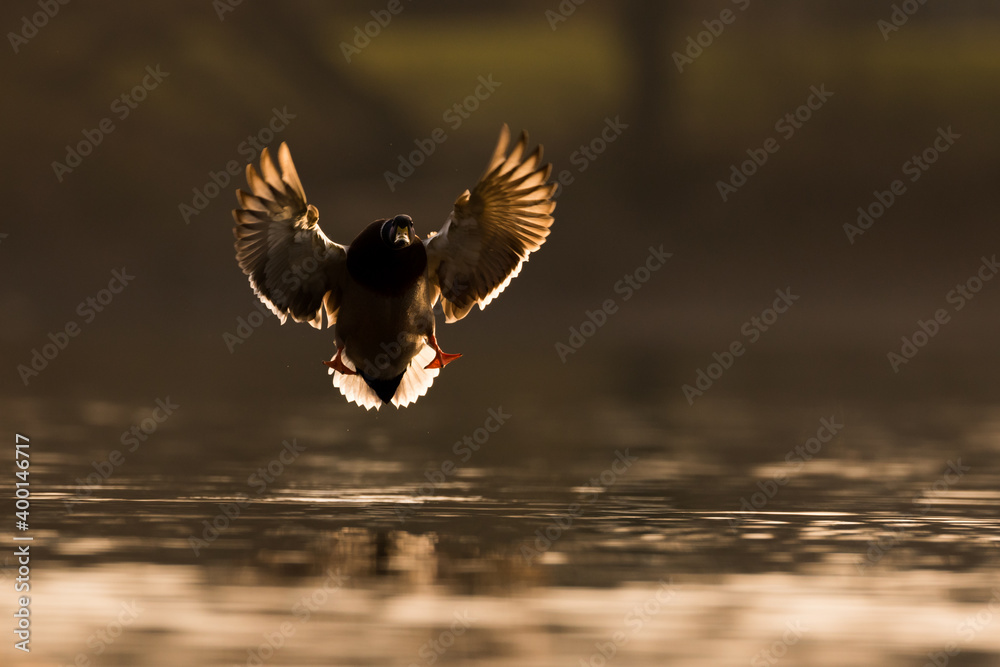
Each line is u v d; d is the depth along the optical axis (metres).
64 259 45.03
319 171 49.91
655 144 51.50
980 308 44.66
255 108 50.31
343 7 56.44
